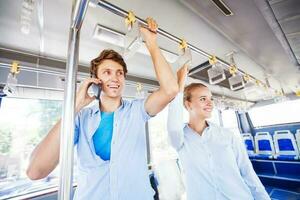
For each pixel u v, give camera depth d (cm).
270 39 209
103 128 86
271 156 524
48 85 219
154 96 88
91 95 85
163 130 422
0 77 186
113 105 95
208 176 122
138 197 78
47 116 263
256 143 588
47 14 142
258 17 166
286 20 162
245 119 661
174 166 368
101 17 153
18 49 188
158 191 323
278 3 138
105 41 183
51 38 174
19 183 235
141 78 311
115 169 77
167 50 214
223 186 116
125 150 82
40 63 202
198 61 262
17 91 207
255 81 294
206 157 127
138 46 124
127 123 89
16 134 235
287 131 534
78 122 86
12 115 231
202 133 138
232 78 292
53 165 69
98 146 82
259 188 122
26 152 241
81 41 188
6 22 148
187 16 162
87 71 240
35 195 233
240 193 112
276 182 491
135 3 142
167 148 419
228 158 124
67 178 49
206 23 174
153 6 147
